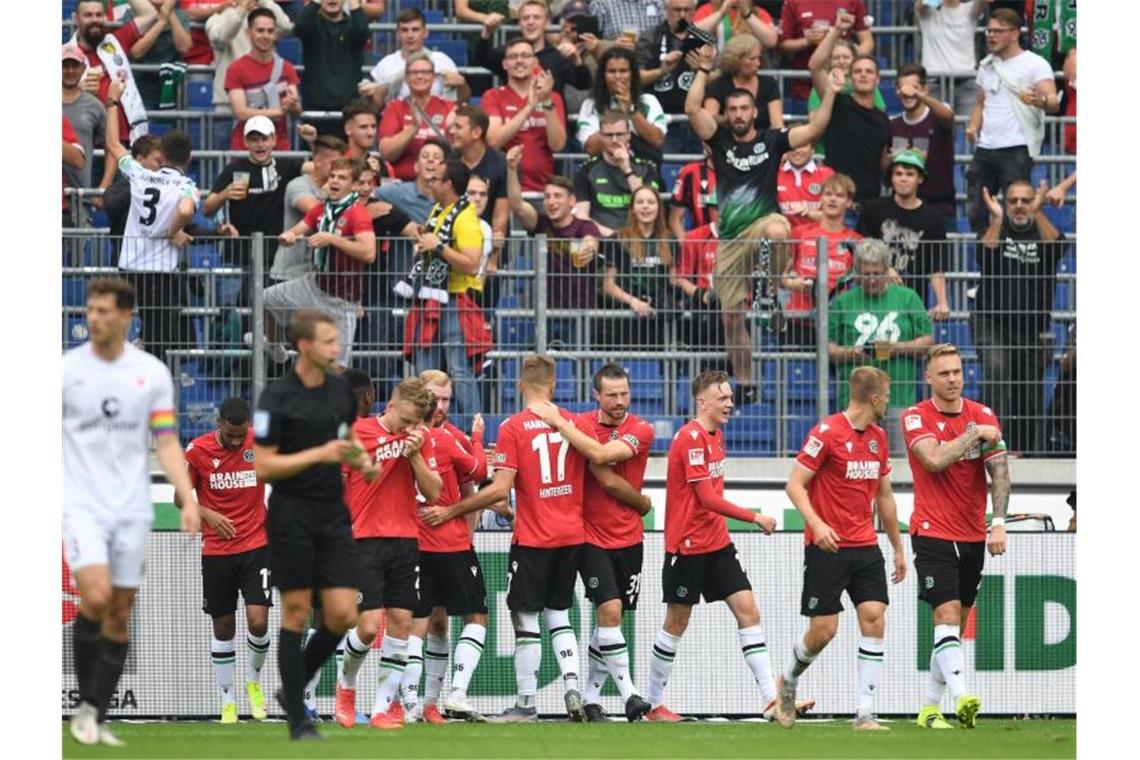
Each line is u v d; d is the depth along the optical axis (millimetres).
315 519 26719
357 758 24844
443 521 35625
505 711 37938
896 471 41719
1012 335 41906
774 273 41375
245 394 40656
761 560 40844
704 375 36531
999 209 46938
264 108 51062
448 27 55812
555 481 36344
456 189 41188
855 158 49594
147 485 25328
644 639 40531
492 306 41156
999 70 51031
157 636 39844
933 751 28172
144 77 53844
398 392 33000
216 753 25391
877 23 57906
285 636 27141
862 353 41469
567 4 55469
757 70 50812
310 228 42500
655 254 41344
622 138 47219
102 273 40625
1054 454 41938
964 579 35156
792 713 34344
